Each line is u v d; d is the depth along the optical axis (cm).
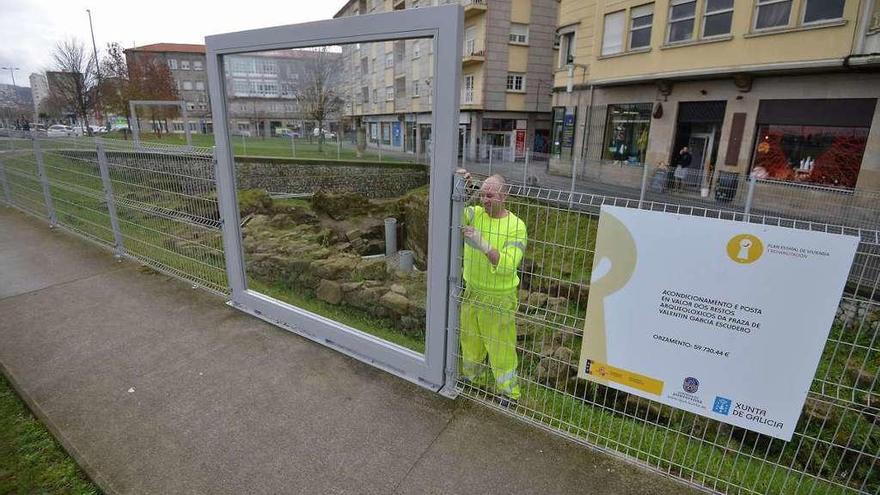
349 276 519
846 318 223
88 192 576
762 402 207
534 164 1531
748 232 191
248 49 333
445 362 296
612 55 1658
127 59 4025
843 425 368
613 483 230
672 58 1457
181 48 6881
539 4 2606
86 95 3453
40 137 671
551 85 2759
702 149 1484
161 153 448
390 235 947
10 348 349
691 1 1390
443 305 282
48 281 482
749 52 1259
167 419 271
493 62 2600
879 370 200
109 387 301
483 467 238
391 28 258
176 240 479
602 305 234
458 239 270
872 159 1091
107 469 233
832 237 177
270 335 372
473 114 2691
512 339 286
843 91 1132
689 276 207
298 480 228
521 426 270
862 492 213
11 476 230
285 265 558
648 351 227
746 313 200
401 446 252
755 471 280
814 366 194
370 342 330
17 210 819
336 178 1324
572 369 369
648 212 211
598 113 1805
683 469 253
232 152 385
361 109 1035
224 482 226
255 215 883
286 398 292
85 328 381
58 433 258
